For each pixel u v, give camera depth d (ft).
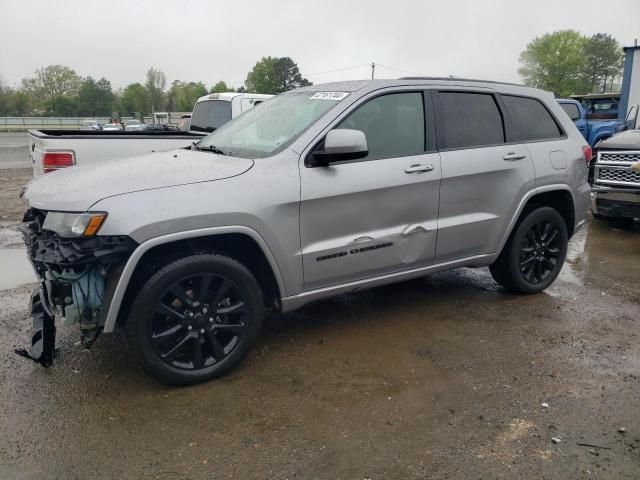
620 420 10.44
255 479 8.79
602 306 16.49
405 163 13.57
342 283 13.24
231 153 13.12
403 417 10.50
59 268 10.71
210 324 11.52
